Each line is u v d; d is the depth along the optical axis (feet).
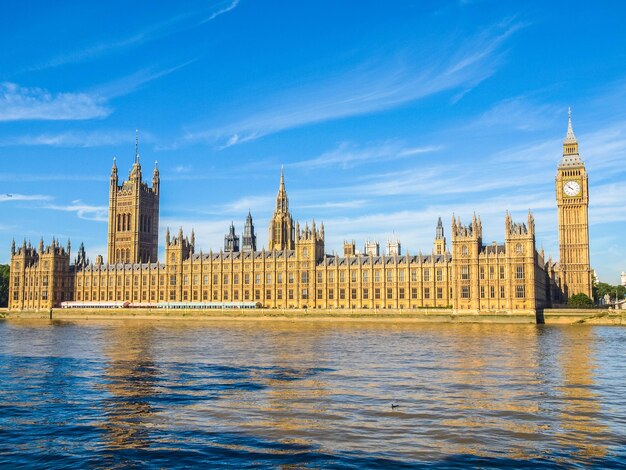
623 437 145.18
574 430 151.12
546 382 220.84
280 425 156.15
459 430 150.71
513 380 225.35
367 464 126.00
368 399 187.83
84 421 162.30
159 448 137.59
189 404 182.19
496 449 135.85
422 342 399.44
